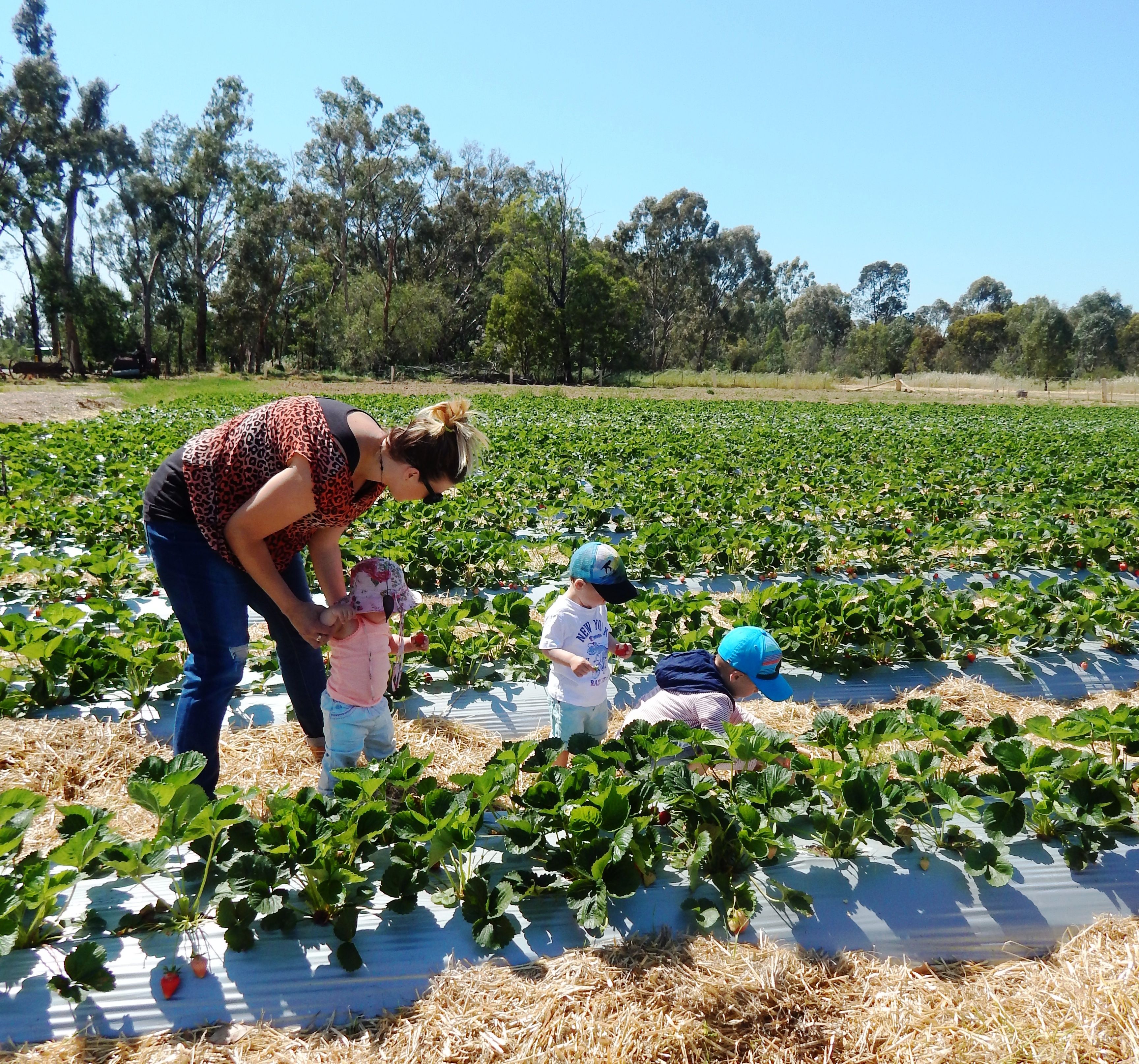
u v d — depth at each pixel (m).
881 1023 2.84
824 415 32.03
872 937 3.18
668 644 5.97
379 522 9.42
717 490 12.29
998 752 3.78
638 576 7.97
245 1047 2.66
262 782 4.36
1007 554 8.66
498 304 60.38
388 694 5.13
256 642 5.85
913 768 3.75
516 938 3.02
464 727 5.09
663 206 87.25
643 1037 2.71
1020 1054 2.73
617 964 2.95
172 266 75.69
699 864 3.19
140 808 4.10
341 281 80.12
